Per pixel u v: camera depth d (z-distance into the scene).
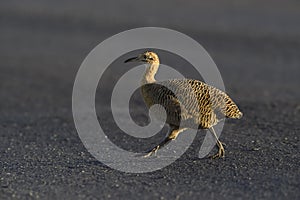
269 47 106.56
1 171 34.88
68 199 29.28
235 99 64.19
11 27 125.19
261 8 144.25
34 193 30.34
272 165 34.47
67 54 102.50
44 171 34.66
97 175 33.47
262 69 88.56
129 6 148.62
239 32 119.06
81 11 142.00
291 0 153.38
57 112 58.66
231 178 32.06
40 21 131.25
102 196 29.59
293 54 101.12
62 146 42.00
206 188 30.44
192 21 129.50
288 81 78.88
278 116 52.78
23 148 41.56
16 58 98.06
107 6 148.62
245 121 49.53
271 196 28.95
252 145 40.00
